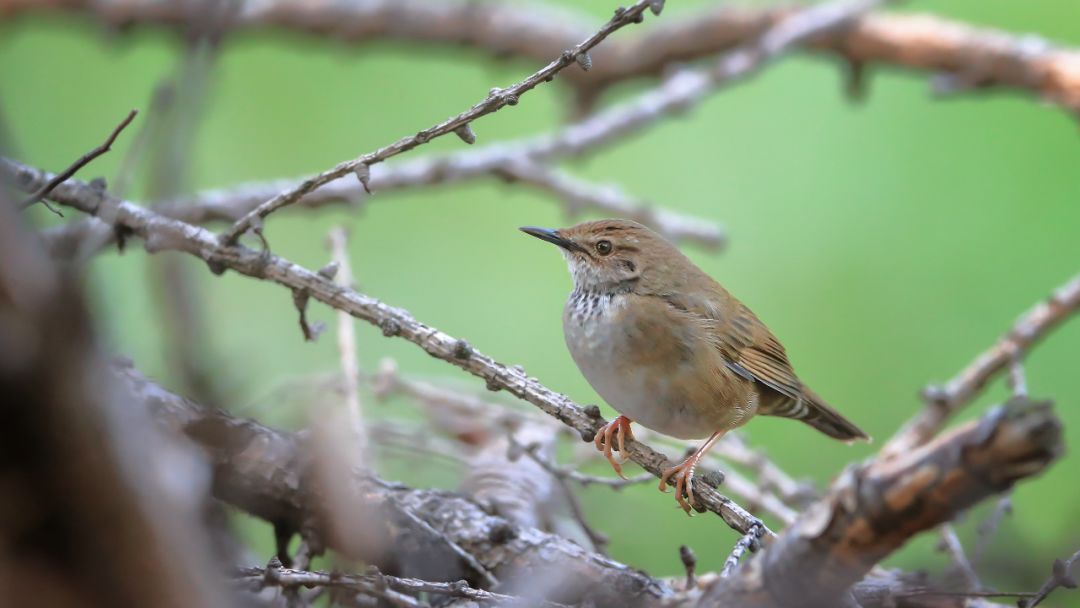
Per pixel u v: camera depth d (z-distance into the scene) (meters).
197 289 4.28
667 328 10.35
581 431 8.45
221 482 7.75
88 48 16.72
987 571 8.23
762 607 5.70
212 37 5.06
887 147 16.64
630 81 17.09
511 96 7.35
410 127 17.20
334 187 12.13
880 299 15.31
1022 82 14.57
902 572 7.76
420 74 17.62
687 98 14.20
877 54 15.34
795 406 11.84
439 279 15.83
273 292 11.44
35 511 3.74
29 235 3.67
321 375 9.80
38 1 16.02
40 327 3.60
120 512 3.80
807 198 16.48
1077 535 8.66
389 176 12.72
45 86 16.28
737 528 8.08
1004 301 14.93
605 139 13.86
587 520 10.02
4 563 3.75
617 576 7.82
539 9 16.73
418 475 10.31
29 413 3.63
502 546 8.17
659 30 16.67
